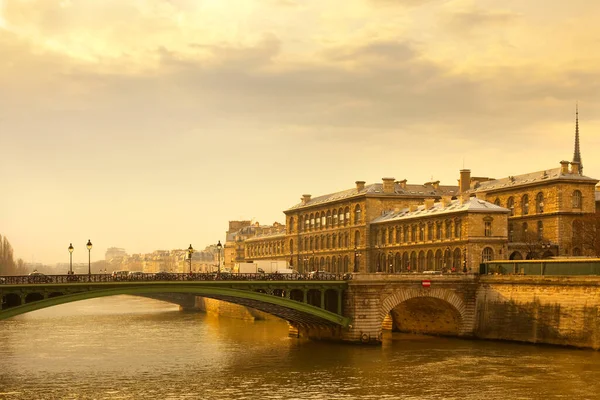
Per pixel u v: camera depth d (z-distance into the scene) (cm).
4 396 8062
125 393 8212
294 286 11662
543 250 15288
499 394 8050
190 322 16800
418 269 16112
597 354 10488
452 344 11856
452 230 14925
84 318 18288
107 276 10769
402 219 16688
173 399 7931
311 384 8662
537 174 16525
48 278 10169
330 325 12325
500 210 14512
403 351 11075
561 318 11269
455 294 12569
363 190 18800
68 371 9556
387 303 12125
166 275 11212
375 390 8312
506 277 12181
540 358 10200
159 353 11181
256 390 8356
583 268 11325
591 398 7850
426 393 8144
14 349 11750
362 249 18238
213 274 11631
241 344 12238
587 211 15538
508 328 12081
